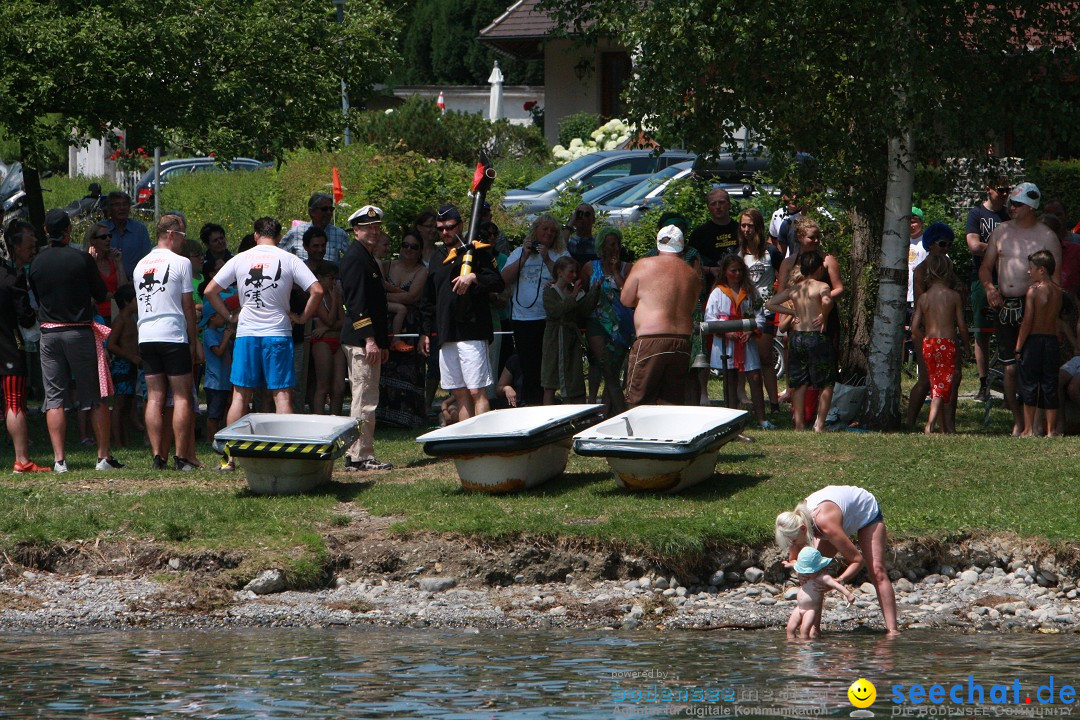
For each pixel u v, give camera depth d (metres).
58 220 43.66
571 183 81.38
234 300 50.00
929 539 36.25
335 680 26.84
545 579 35.62
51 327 43.75
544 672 27.59
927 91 48.44
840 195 55.16
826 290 50.94
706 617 33.16
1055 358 48.69
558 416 41.53
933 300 51.09
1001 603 34.12
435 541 36.16
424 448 40.22
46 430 55.88
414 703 25.05
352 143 110.00
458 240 44.47
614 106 131.38
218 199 106.44
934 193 58.72
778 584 35.69
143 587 34.47
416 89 178.12
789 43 50.12
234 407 43.56
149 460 46.78
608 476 42.91
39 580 35.09
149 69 58.69
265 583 34.69
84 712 24.44
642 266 43.97
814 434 48.94
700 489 40.66
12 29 56.84
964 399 64.25
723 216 55.25
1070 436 49.53
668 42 50.34
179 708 24.67
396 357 53.75
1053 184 79.25
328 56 66.62
